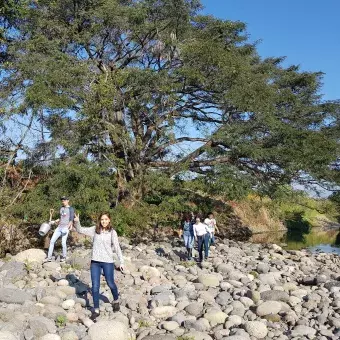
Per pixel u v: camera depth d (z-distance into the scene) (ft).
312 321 27.43
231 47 76.43
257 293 32.09
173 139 68.13
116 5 68.49
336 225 140.97
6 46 67.62
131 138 67.36
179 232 72.08
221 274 43.01
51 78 57.72
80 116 59.16
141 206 66.13
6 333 20.98
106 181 59.77
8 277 34.06
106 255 27.07
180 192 69.00
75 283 33.55
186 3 71.20
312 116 76.89
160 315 28.12
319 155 65.41
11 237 54.90
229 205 96.73
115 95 63.52
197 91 74.38
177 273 42.50
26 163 60.13
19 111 57.31
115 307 28.02
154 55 74.02
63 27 69.92
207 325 26.40
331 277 45.01
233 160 71.82
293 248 81.00
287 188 71.20
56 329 23.99
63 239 44.39
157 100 66.28
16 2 63.93
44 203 55.57
